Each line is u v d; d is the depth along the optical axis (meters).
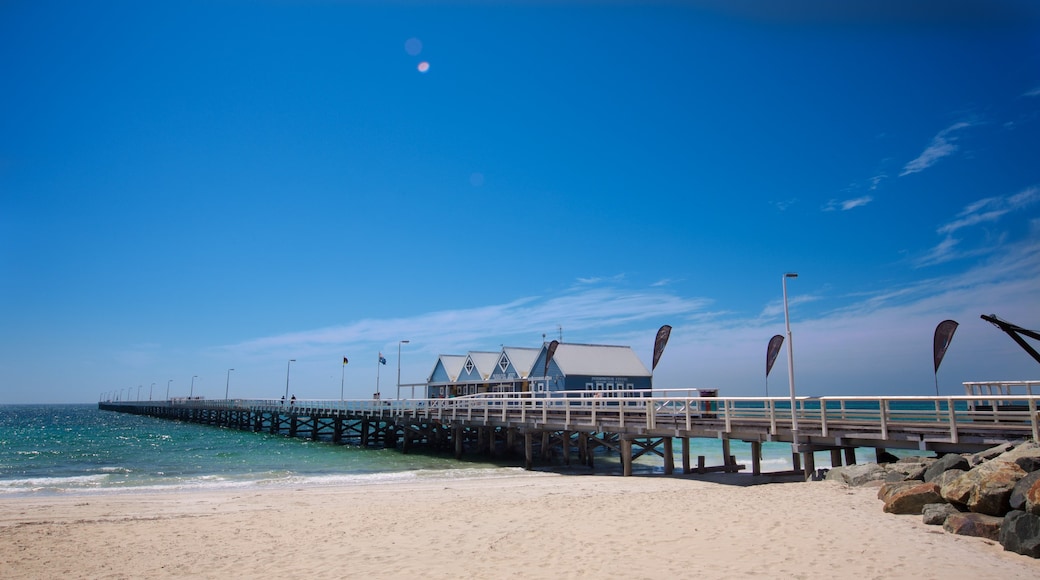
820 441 17.09
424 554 9.65
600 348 42.34
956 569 7.62
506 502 14.66
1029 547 8.02
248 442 46.62
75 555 10.28
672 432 20.59
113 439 50.81
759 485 16.30
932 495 10.60
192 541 11.20
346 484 21.41
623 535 10.30
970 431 14.34
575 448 35.19
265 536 11.52
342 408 45.41
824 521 10.53
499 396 33.81
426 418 35.72
